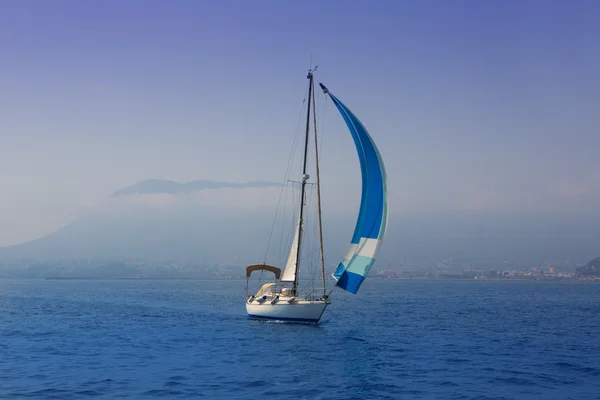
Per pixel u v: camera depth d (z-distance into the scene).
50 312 75.06
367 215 50.16
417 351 40.06
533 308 88.75
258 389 28.06
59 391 27.28
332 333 49.50
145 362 35.12
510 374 32.06
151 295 133.62
